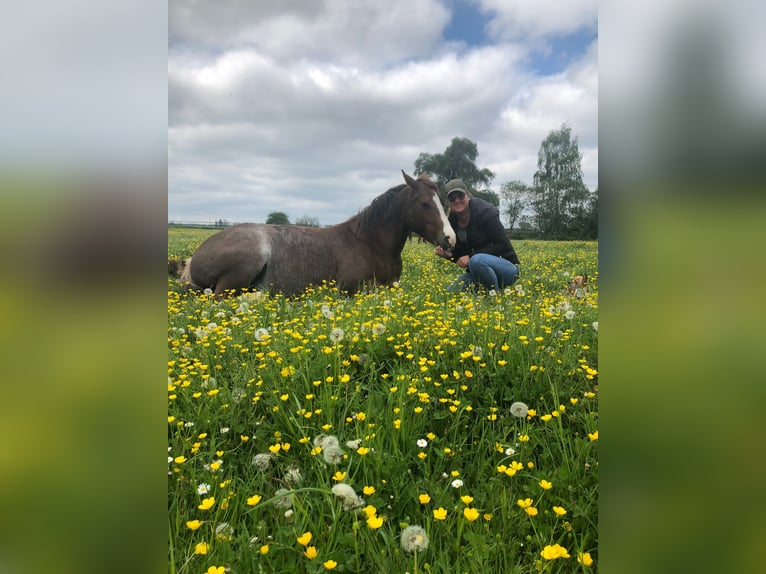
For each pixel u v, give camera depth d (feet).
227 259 19.76
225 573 4.23
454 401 7.64
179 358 10.21
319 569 4.38
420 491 5.76
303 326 12.34
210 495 5.59
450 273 28.09
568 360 8.97
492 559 4.70
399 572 4.48
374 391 8.21
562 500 5.32
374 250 21.18
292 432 7.09
